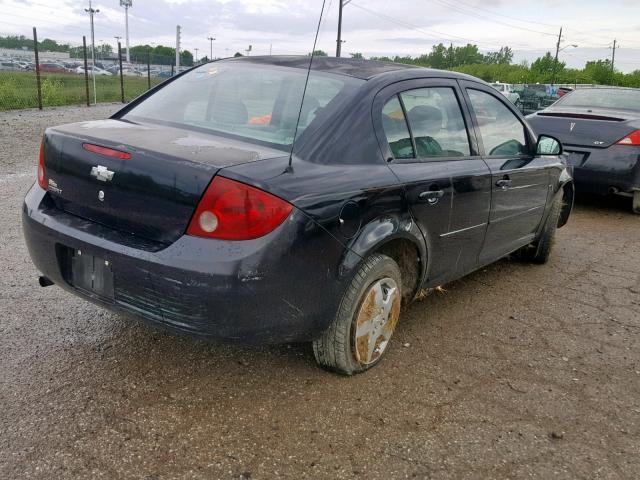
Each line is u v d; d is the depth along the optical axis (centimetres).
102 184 256
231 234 227
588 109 785
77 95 2236
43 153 286
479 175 351
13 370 283
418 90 329
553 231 496
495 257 413
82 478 216
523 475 234
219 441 242
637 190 709
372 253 279
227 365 301
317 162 260
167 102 328
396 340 345
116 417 253
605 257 555
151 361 300
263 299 233
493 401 287
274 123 283
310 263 244
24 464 220
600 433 267
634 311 420
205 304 228
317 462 233
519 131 429
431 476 230
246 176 228
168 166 236
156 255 233
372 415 267
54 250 271
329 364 290
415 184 296
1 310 346
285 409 267
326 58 353
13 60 4431
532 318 395
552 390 301
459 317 388
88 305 361
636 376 323
